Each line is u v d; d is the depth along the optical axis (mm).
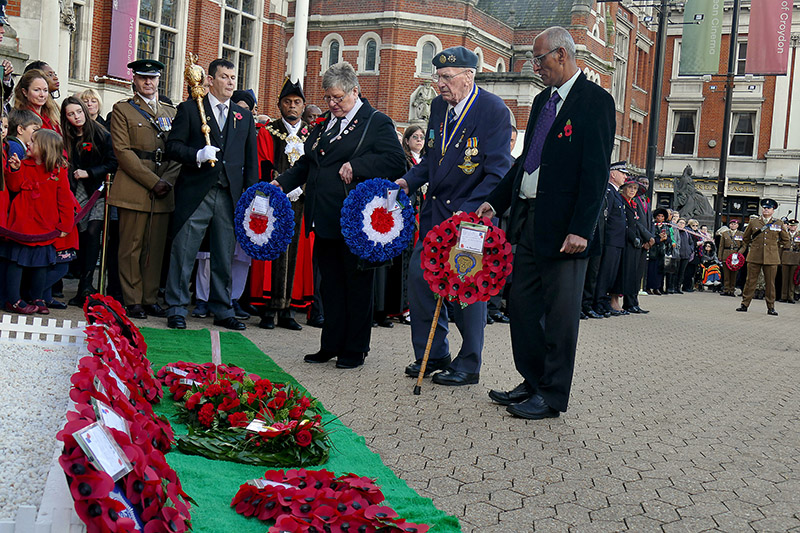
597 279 14070
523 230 5785
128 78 18906
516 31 39344
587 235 5309
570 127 5426
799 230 22312
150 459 2773
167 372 5164
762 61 28156
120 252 8227
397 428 4984
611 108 5449
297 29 16422
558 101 5613
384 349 7828
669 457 4836
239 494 3391
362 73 34281
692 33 29328
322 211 6645
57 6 13281
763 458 4977
